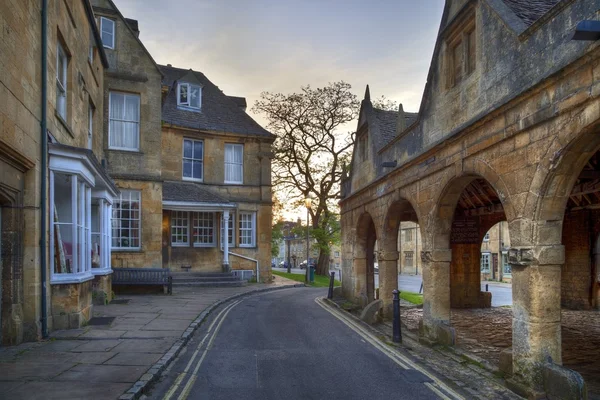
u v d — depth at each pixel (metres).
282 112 30.62
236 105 26.42
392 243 12.94
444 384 6.74
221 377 6.88
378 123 15.09
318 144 31.31
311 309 15.00
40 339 8.47
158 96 19.55
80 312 9.82
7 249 8.00
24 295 8.32
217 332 10.43
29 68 8.19
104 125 18.42
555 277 6.20
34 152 8.41
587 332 11.13
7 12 7.21
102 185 12.85
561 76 5.61
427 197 9.89
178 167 22.94
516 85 6.86
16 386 5.74
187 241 22.88
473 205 14.95
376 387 6.57
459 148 8.41
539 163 6.12
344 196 18.44
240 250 24.17
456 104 8.84
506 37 7.18
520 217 6.54
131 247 18.86
